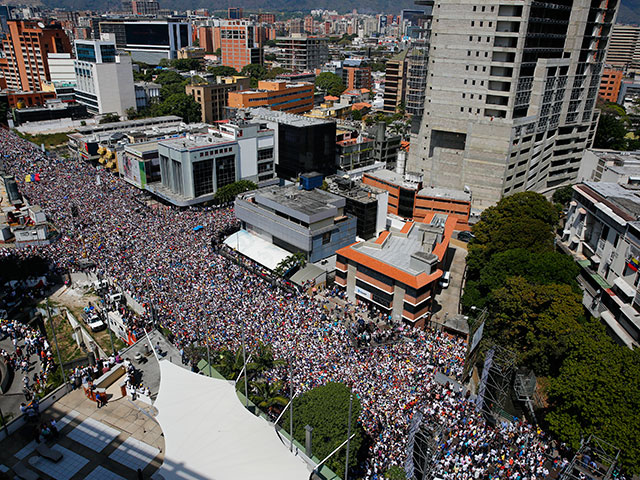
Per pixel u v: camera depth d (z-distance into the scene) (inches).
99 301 3816.4
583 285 3757.4
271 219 4630.9
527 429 2546.8
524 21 5285.4
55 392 2225.6
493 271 3715.6
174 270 3929.6
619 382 2313.0
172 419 1989.4
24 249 4347.9
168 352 2893.7
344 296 4067.4
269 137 6628.9
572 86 6348.4
